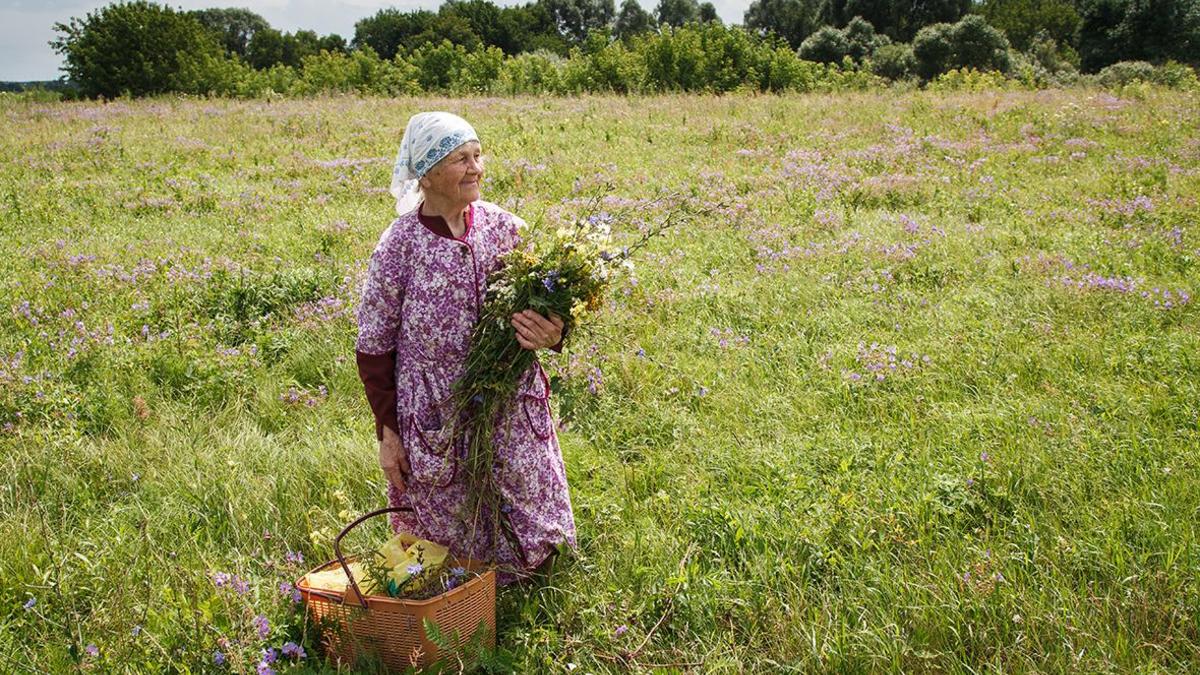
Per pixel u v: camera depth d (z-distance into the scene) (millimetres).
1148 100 19109
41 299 7598
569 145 15727
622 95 25766
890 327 6918
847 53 50438
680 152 14836
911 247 8758
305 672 3252
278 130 18656
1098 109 17484
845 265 8344
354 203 11758
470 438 3537
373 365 3547
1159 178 11719
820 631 3445
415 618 3291
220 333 6926
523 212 10648
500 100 23656
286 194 12461
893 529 3982
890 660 3297
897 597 3584
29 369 6141
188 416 5559
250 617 3404
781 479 4586
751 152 14523
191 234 10289
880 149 14391
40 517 4277
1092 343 6195
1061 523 4070
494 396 3473
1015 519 4105
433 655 3311
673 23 108938
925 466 4594
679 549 4012
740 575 3830
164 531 4250
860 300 7430
